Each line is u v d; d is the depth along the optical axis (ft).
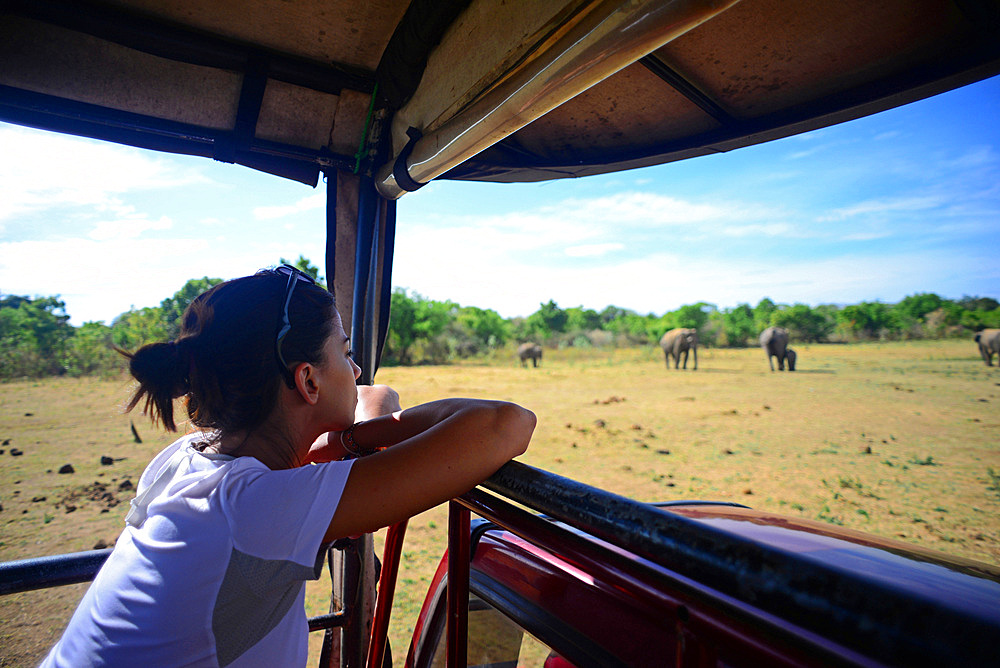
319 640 11.94
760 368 86.07
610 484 23.39
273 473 2.63
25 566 3.73
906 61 5.03
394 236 7.43
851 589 1.41
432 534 17.35
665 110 6.31
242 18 5.39
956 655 1.18
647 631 3.05
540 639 3.67
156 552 2.51
